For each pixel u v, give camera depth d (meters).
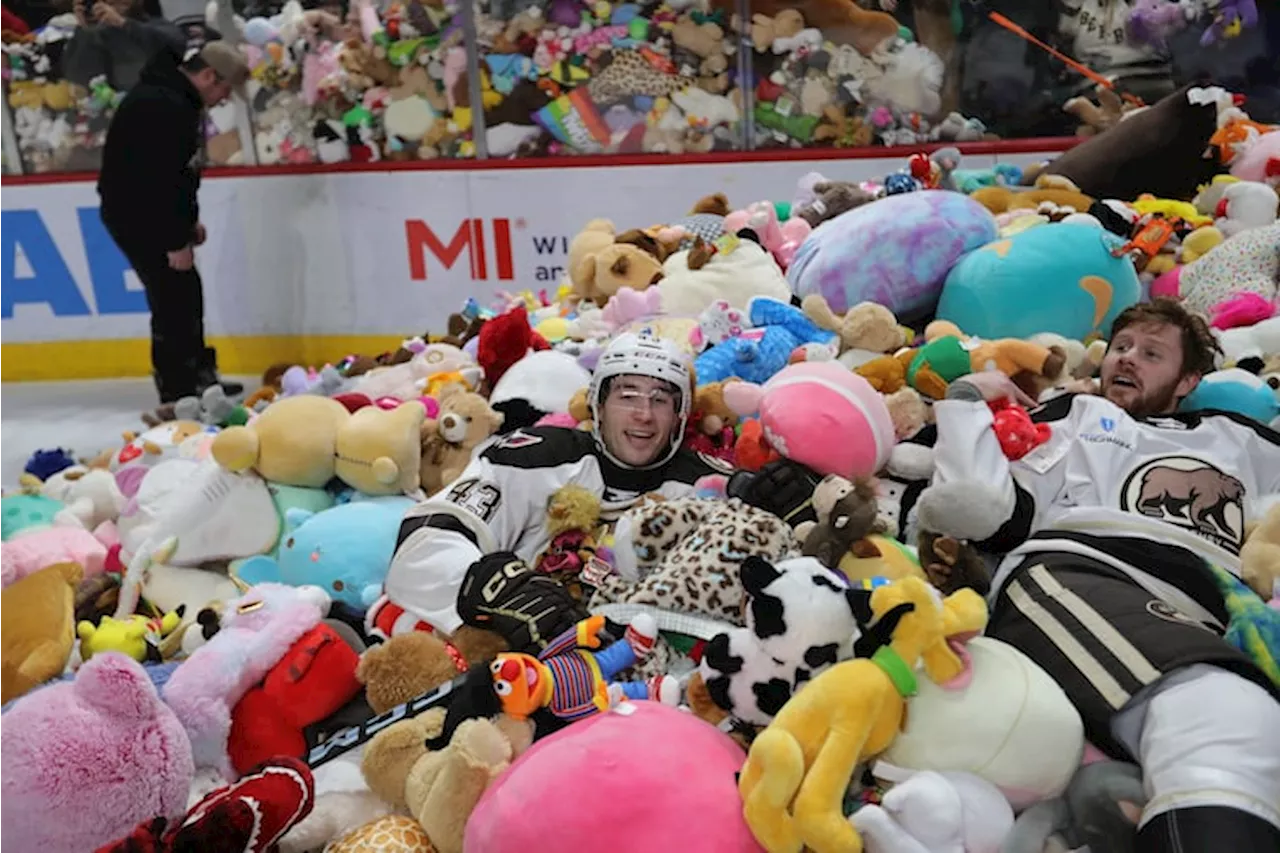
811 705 1.29
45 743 1.34
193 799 1.54
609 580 1.75
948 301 2.48
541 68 5.12
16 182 5.30
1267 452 1.96
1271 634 1.53
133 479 2.52
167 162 4.40
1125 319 2.06
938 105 5.11
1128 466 1.89
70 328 5.51
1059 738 1.34
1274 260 2.67
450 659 1.65
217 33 5.29
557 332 2.77
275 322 5.48
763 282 2.71
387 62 5.18
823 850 1.22
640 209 5.20
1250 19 4.79
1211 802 1.23
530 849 1.24
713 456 2.07
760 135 5.21
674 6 5.01
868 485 1.77
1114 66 4.99
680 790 1.26
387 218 5.28
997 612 1.66
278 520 2.20
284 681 1.63
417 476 2.21
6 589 1.92
